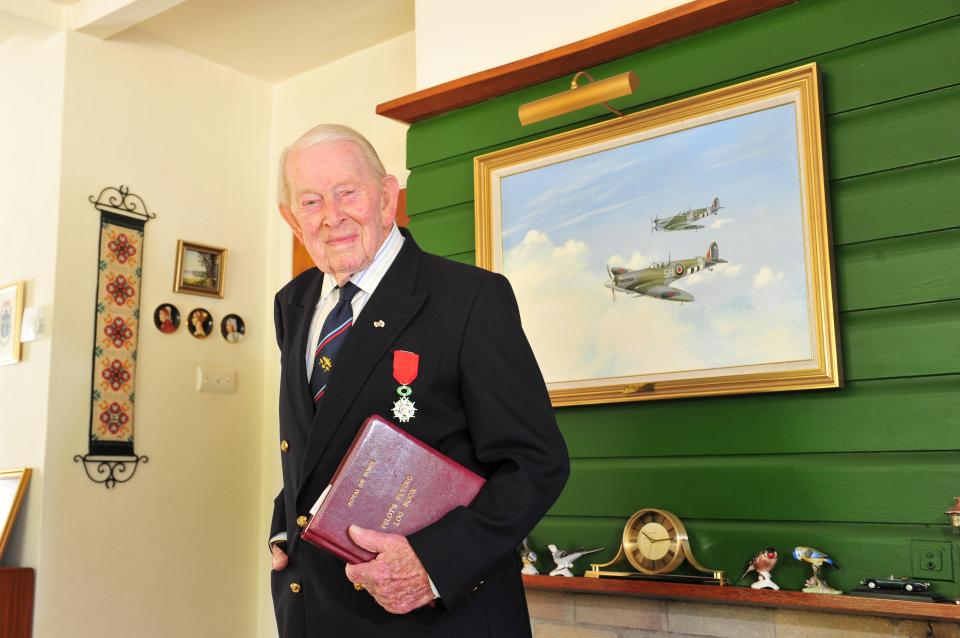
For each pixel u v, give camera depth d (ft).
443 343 4.90
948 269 6.73
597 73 8.75
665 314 8.02
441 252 9.75
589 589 7.84
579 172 8.74
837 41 7.41
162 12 11.99
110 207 11.90
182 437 12.41
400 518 4.47
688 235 7.98
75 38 11.78
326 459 4.81
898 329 6.89
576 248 8.66
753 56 7.84
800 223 7.35
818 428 7.15
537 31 9.24
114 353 11.69
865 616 6.77
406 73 12.66
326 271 5.14
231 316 13.21
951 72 6.85
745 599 7.01
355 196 5.04
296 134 13.96
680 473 7.78
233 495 12.97
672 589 7.38
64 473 11.00
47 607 10.62
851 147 7.25
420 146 10.07
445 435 4.87
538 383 4.91
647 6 8.49
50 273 11.26
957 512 6.24
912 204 6.93
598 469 8.25
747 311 7.55
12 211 12.01
